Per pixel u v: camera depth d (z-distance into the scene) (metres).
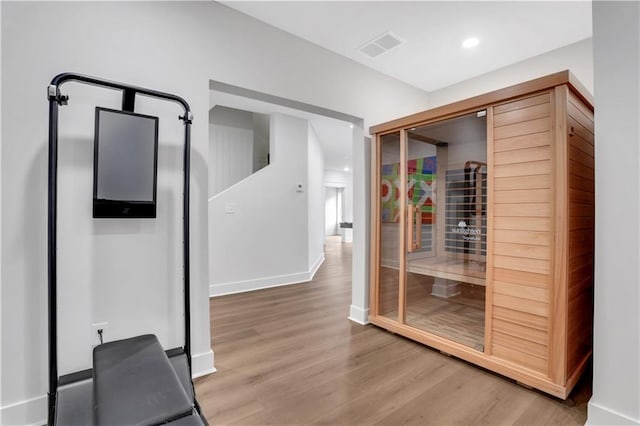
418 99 3.63
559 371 1.73
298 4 2.19
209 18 2.12
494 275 2.04
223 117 5.14
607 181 1.49
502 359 2.00
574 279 1.83
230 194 4.28
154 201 1.82
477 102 2.09
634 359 1.41
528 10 2.25
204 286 2.10
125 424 0.99
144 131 1.77
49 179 1.40
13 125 1.51
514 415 1.64
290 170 4.88
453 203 2.69
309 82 2.65
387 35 2.58
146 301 1.89
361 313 3.04
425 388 1.89
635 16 1.41
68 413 1.42
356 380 1.99
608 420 1.47
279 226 4.75
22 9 1.54
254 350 2.43
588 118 2.03
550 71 2.83
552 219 1.76
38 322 1.57
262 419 1.62
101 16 1.75
